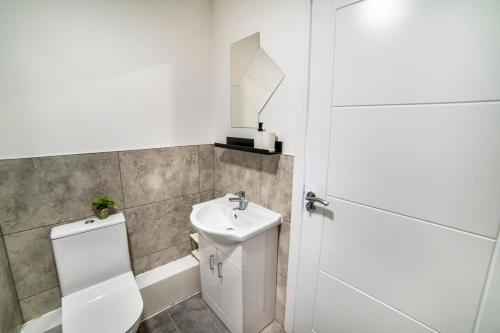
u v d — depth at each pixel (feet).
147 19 5.12
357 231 3.67
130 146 5.28
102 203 4.85
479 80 2.42
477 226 2.61
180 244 6.44
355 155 3.54
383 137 3.20
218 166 6.53
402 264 3.25
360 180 3.53
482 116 2.45
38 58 4.11
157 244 6.01
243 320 4.62
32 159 4.22
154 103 5.48
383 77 3.10
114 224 4.79
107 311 4.08
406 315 3.30
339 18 3.43
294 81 4.22
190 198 6.43
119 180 5.21
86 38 4.49
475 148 2.53
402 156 3.07
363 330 3.82
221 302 5.20
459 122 2.60
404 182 3.09
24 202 4.24
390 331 3.49
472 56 2.43
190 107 6.08
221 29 5.78
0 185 4.01
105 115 4.88
